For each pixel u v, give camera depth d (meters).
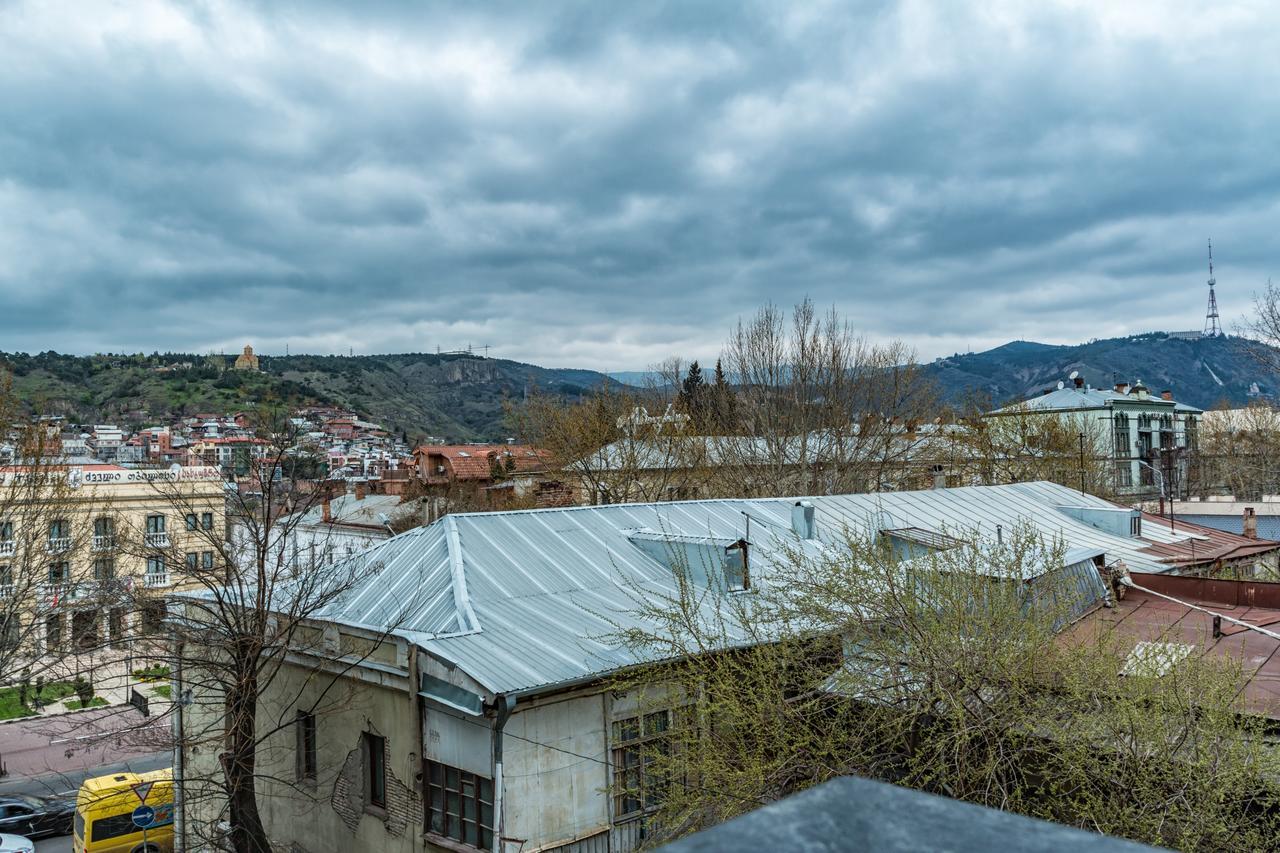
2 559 31.16
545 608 14.97
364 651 14.44
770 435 40.38
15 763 31.91
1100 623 13.02
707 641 12.59
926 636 10.05
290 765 16.30
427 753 13.41
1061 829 1.06
